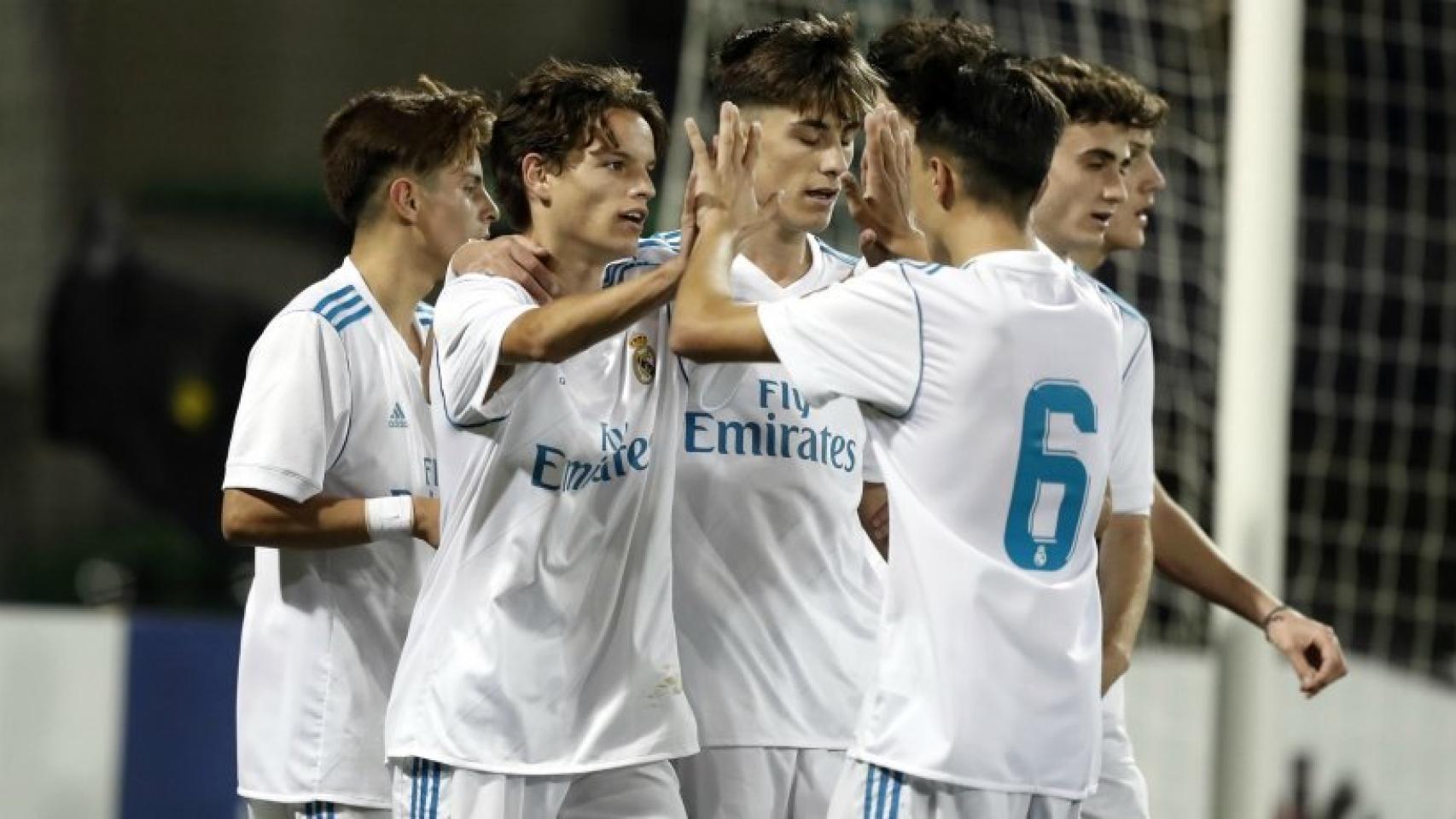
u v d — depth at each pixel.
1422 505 25.17
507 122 10.53
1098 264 13.00
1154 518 12.66
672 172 18.83
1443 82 26.09
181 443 30.47
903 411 9.32
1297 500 24.97
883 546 11.78
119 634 18.45
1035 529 9.40
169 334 30.92
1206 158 20.14
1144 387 11.52
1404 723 18.75
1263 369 15.03
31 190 32.84
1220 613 15.13
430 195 11.59
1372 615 24.80
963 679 9.21
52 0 33.47
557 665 10.23
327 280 11.65
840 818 9.55
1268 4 15.22
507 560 10.20
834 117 10.99
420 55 34.59
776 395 11.27
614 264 11.04
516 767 10.11
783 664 11.25
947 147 9.55
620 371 10.55
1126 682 17.81
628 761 10.33
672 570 10.98
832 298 9.39
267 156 34.00
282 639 11.38
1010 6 20.77
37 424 31.25
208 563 29.62
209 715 18.47
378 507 10.98
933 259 9.80
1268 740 15.03
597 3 34.38
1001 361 9.25
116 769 18.31
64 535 30.44
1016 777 9.26
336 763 11.23
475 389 9.75
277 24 34.28
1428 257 25.77
